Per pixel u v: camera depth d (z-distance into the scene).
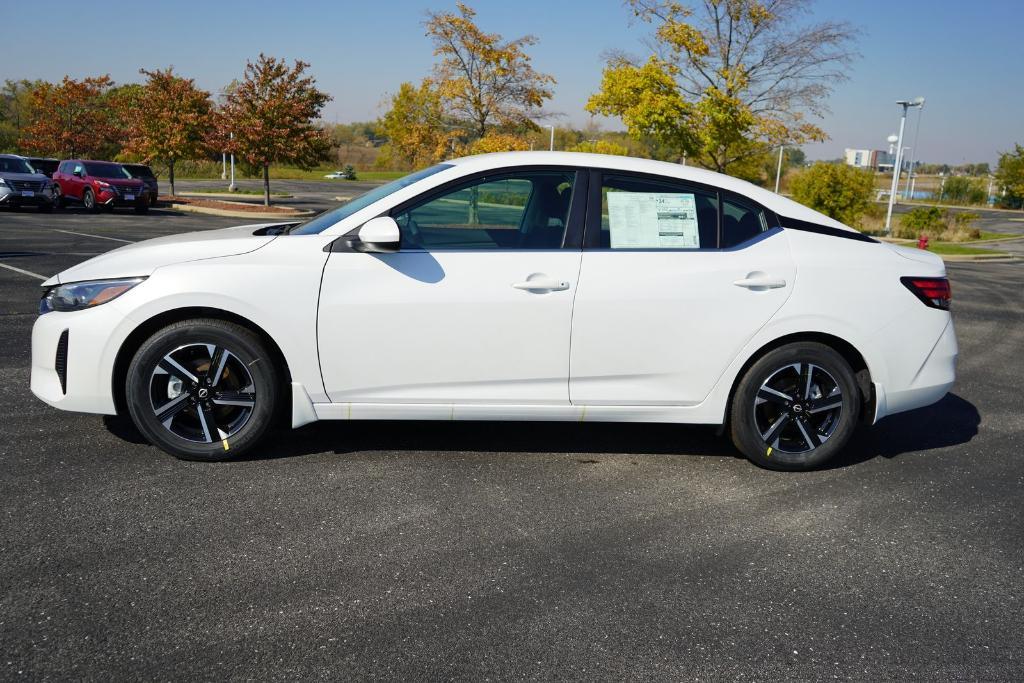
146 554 2.95
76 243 14.15
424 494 3.64
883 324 4.05
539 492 3.74
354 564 2.96
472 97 26.03
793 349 4.00
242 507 3.40
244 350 3.77
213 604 2.64
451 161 4.30
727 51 23.58
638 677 2.36
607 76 23.70
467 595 2.78
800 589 2.94
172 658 2.34
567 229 3.93
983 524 3.60
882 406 4.13
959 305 11.81
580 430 4.70
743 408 4.04
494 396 3.92
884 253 4.18
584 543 3.23
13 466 3.72
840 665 2.47
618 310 3.87
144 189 24.72
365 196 4.34
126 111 35.41
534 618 2.65
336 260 3.79
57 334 3.78
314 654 2.39
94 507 3.32
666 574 3.00
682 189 4.05
